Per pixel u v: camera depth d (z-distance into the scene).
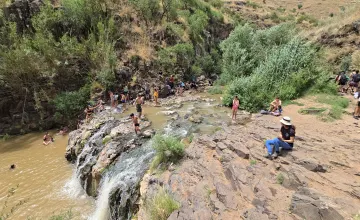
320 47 25.77
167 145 9.94
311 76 17.41
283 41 23.19
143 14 25.81
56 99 18.62
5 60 17.30
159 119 15.89
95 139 13.89
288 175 7.04
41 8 19.92
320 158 7.86
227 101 18.09
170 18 28.31
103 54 20.62
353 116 12.65
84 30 21.91
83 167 12.41
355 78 17.16
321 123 11.86
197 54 29.55
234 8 52.81
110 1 24.23
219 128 12.90
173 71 24.83
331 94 16.62
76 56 19.97
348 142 9.23
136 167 10.56
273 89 17.38
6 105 18.00
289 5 65.94
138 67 22.67
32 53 17.81
